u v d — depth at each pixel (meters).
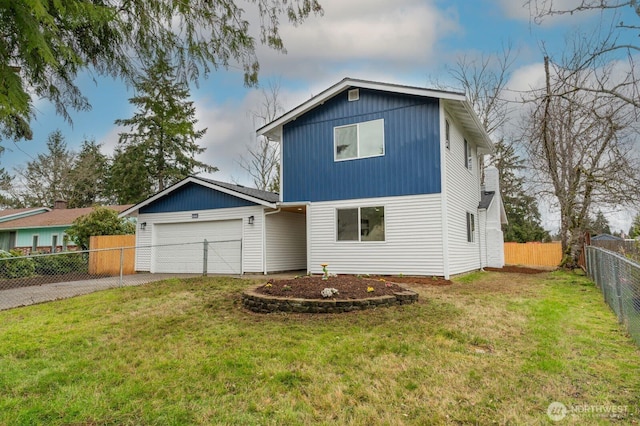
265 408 3.13
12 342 5.06
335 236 12.10
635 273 4.65
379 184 11.66
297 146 12.91
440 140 10.97
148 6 4.47
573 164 12.23
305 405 3.17
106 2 4.13
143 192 28.14
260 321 5.87
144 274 14.20
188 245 14.48
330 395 3.33
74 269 14.45
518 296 8.08
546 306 6.91
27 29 2.50
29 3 2.37
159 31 4.71
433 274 10.85
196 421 2.95
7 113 2.72
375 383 3.56
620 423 2.82
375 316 5.98
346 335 5.04
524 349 4.44
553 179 13.05
